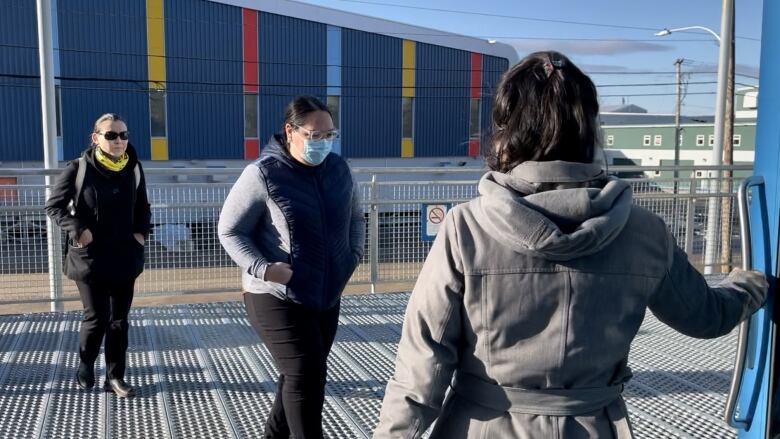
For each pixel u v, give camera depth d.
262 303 2.83
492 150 1.49
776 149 1.76
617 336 1.42
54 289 6.22
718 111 12.21
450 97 27.28
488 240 1.42
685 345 5.10
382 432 1.48
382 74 25.98
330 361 4.72
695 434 3.50
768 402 1.78
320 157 2.85
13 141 20.50
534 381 1.41
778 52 1.76
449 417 1.52
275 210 2.82
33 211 6.12
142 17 22.00
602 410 1.45
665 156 40.12
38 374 4.36
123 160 3.78
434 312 1.45
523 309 1.40
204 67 23.06
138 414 3.75
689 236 7.80
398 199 7.09
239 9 23.39
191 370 4.48
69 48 21.02
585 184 1.43
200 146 23.22
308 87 24.80
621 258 1.41
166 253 6.53
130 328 5.50
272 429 3.04
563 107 1.39
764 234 1.80
